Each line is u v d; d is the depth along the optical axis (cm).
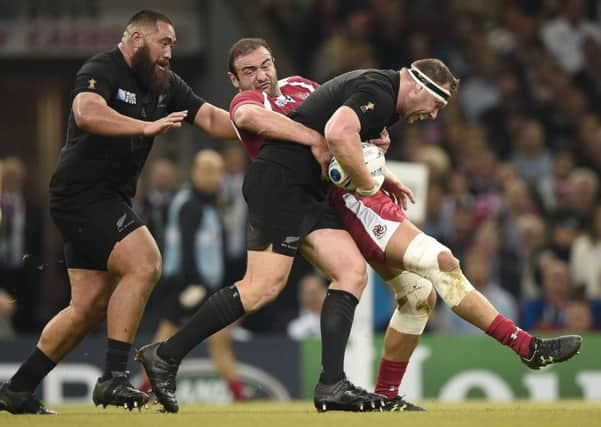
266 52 2472
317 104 2334
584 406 2673
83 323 2477
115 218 2409
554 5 5812
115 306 2397
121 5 5566
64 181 2412
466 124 5447
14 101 5691
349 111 2253
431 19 5656
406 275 2403
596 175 5450
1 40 5525
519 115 5534
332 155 2312
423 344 3894
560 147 5506
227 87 5481
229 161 4516
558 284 4447
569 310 4419
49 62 5600
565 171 5162
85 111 2309
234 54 2475
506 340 2328
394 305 4122
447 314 4341
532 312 4450
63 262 2539
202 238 3822
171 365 2306
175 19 5516
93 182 2406
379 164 2316
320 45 5547
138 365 3781
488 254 4584
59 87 5703
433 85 2302
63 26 5547
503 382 3900
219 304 2306
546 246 4791
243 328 4516
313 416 2112
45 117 5728
